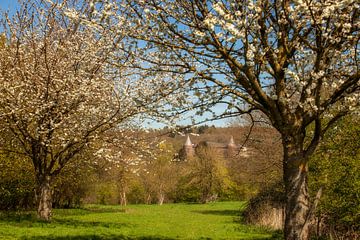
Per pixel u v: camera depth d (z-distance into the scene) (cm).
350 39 783
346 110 796
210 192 5941
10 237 1467
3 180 2641
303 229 785
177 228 2161
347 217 1363
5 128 1900
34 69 1784
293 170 819
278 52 848
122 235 1731
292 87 918
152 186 5762
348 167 1366
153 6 838
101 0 841
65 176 2958
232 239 1712
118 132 2009
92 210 3612
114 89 1611
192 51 840
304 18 757
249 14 716
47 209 1998
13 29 1802
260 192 2573
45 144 1803
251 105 900
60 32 1809
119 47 882
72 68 1808
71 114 1788
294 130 822
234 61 818
